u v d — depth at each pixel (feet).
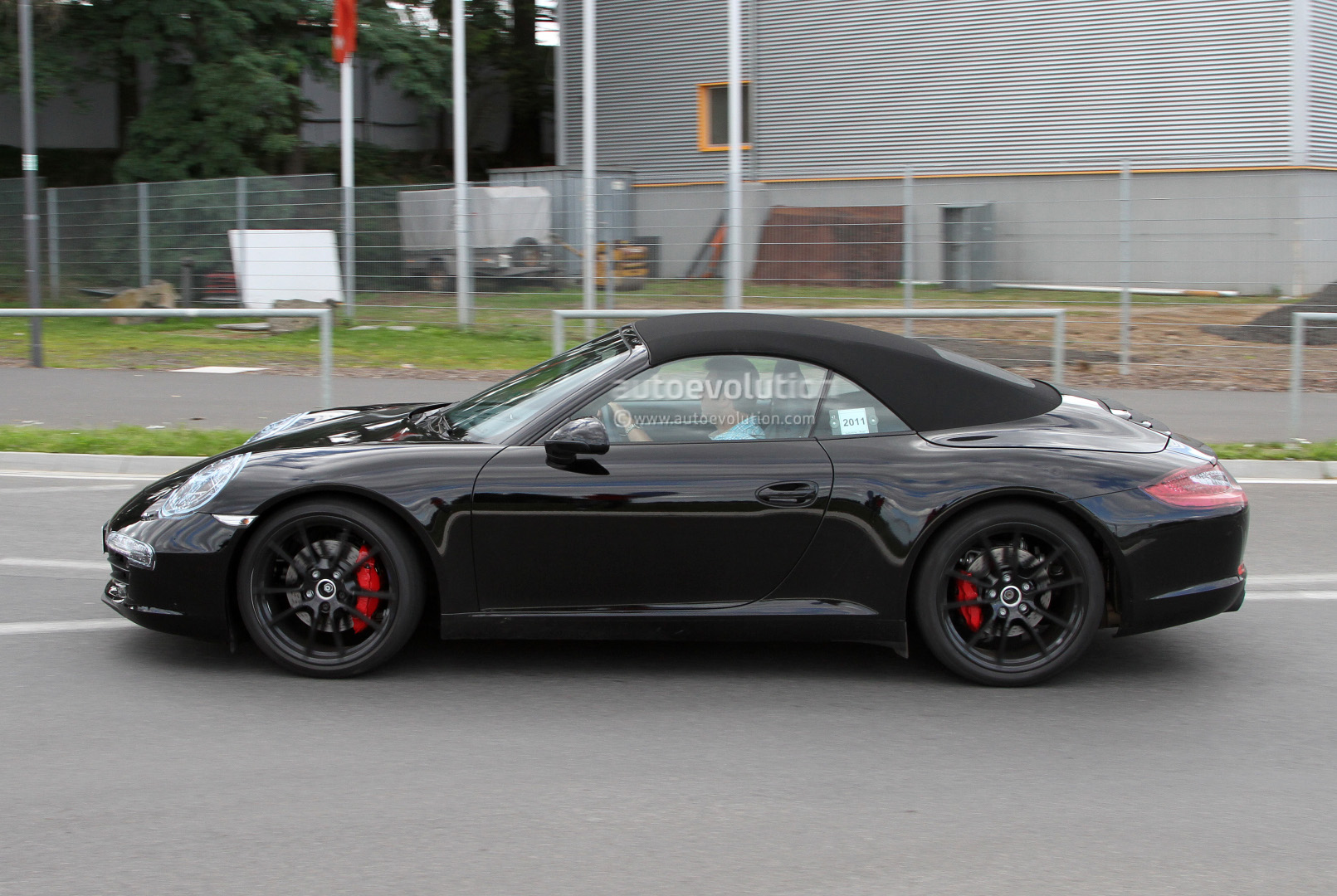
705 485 14.30
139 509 15.14
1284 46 65.05
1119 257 42.65
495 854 10.57
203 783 11.93
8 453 28.22
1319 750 13.07
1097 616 14.55
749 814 11.39
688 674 15.20
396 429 15.94
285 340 49.62
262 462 14.78
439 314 51.29
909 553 14.35
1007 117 73.26
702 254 45.03
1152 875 10.32
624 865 10.39
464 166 60.90
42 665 15.19
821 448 14.62
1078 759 12.75
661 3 83.71
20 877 10.11
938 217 42.73
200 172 74.28
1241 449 29.22
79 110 79.61
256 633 14.62
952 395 15.11
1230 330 41.52
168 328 53.52
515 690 14.55
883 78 76.79
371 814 11.31
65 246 59.06
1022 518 14.37
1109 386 38.58
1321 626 17.37
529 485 14.26
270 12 73.51
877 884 10.12
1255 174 66.49
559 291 48.62
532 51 114.73
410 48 78.48
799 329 15.33
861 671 15.37
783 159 80.69
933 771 12.42
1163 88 68.59
